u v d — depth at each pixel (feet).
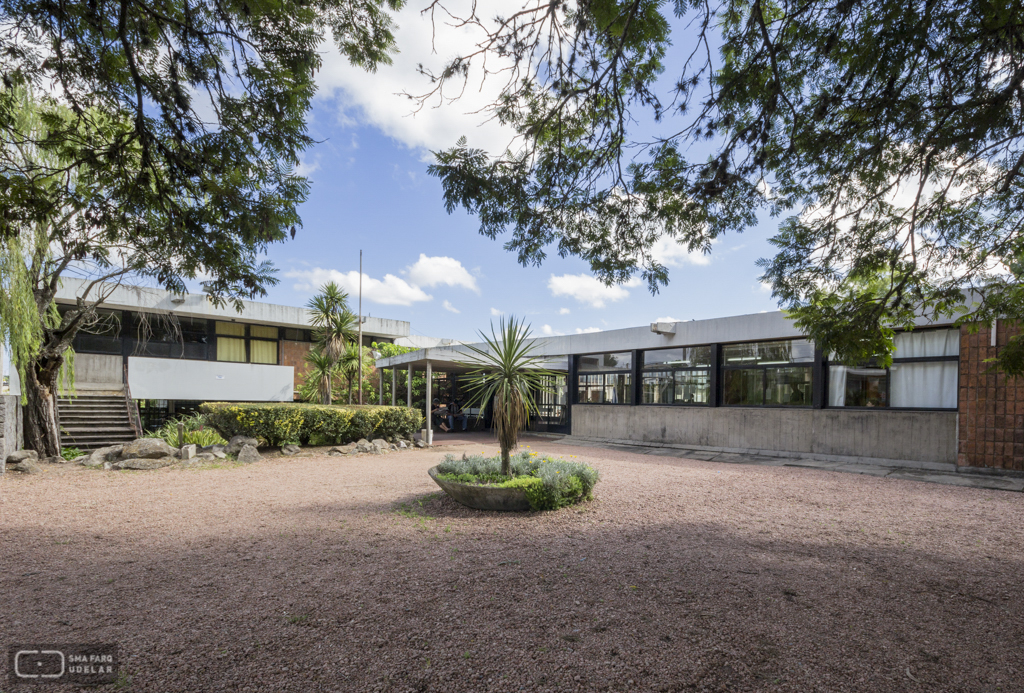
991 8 10.41
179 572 13.10
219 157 12.26
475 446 47.75
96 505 21.33
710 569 13.34
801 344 37.96
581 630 9.80
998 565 13.92
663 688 7.89
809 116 13.67
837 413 35.40
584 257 17.31
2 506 21.09
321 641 9.34
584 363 53.67
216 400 61.41
